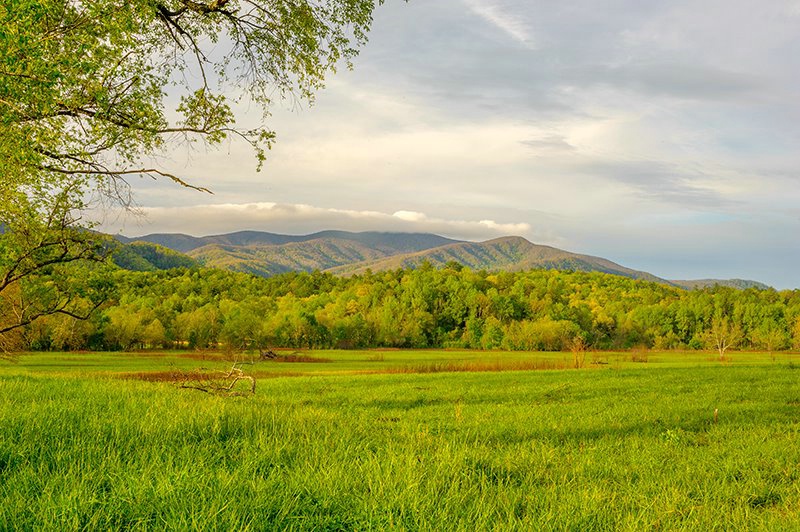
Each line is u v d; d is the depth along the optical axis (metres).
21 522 4.36
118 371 57.81
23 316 19.47
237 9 11.84
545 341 124.00
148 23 10.62
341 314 147.00
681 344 142.88
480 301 154.50
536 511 5.91
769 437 14.13
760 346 145.12
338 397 27.03
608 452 11.93
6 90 8.52
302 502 5.17
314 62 12.34
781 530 6.07
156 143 11.62
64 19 9.59
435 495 5.68
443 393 28.92
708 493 7.78
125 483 5.34
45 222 15.84
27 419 8.05
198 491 5.12
